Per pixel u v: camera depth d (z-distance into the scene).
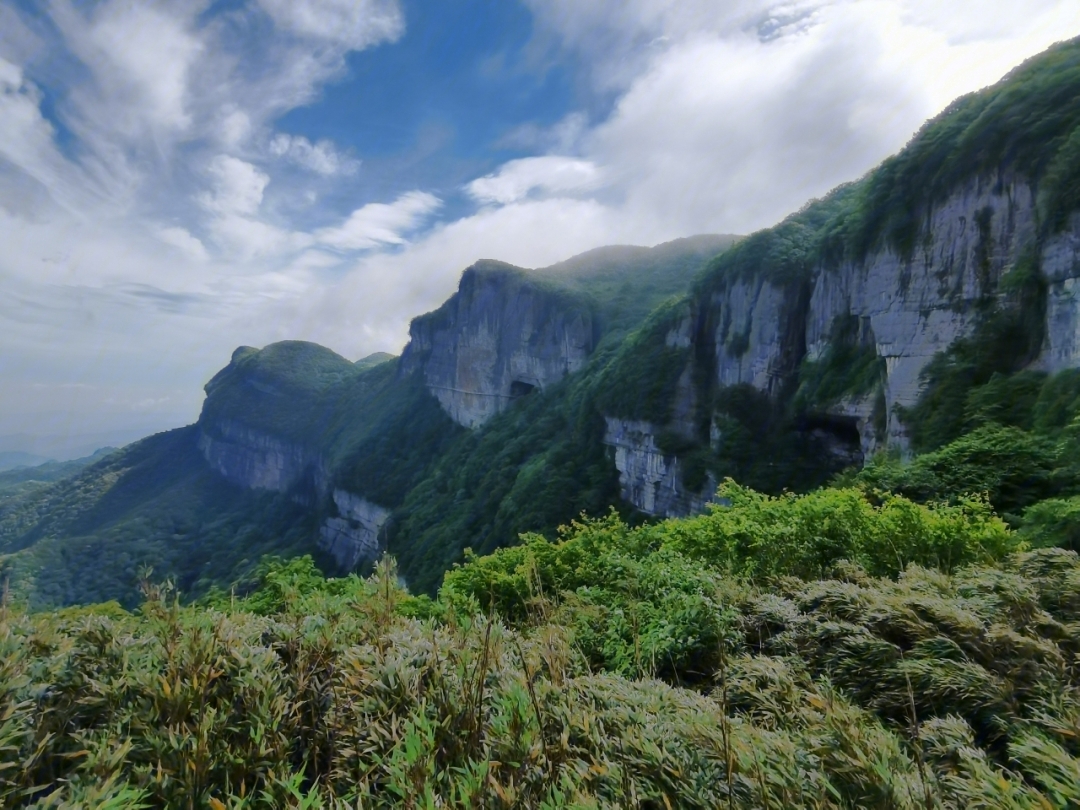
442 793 2.64
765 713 3.90
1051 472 16.11
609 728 3.30
